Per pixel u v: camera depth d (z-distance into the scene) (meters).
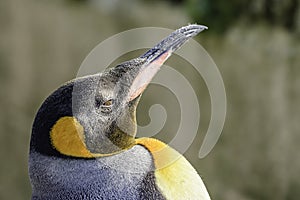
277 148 20.33
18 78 27.77
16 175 23.70
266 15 22.53
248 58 22.22
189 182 9.58
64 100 9.16
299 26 22.03
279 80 21.36
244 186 19.97
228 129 20.81
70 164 9.12
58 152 9.09
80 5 30.12
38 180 9.11
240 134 20.72
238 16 23.00
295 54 21.77
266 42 22.36
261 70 21.81
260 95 21.28
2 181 23.47
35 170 9.11
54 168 9.06
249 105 21.20
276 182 19.89
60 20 29.48
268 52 22.19
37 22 30.12
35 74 27.73
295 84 21.16
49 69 27.69
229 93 21.52
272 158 20.23
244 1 22.78
